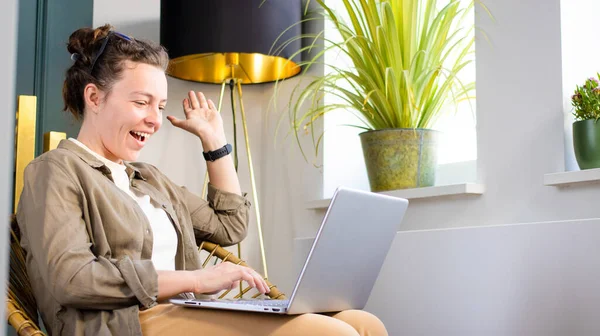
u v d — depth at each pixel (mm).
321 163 2717
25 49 2537
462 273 1924
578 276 1653
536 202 1977
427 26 2357
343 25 2453
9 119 289
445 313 1959
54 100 2553
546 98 1981
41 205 1311
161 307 1358
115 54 1535
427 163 2379
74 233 1295
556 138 1943
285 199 2891
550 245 1722
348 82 2484
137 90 1527
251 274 1397
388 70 2250
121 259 1287
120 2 2756
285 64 2766
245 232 1934
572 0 2002
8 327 2270
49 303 1318
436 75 2311
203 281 1346
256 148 3033
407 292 2076
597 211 1811
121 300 1256
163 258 1607
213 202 1905
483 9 2180
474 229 1904
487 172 2125
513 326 1786
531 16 2041
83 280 1229
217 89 2955
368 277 1389
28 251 1349
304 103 2832
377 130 2379
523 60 2053
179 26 2572
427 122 2428
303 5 2916
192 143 2873
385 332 1309
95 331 1247
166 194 1731
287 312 1200
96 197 1410
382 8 2336
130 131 1549
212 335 1243
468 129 2564
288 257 2844
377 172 2398
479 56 2180
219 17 2547
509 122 2076
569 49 1974
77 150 1495
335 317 1327
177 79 2857
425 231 2041
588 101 1845
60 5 2596
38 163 1390
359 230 1275
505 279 1815
